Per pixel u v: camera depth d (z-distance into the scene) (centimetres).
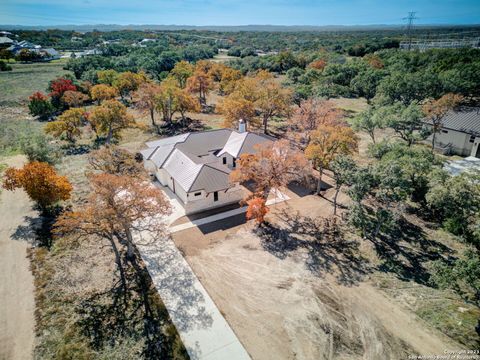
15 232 2836
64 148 4894
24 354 1792
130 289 2241
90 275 2366
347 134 3538
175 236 2822
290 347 1820
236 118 5200
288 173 3092
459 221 2728
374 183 2750
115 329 1945
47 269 2411
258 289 2233
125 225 2352
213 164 3475
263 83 6781
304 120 4538
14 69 10700
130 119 5050
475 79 6419
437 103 4500
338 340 1856
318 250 2628
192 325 1967
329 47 16800
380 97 6412
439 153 4503
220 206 3325
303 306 2088
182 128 6003
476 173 2989
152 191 2369
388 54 10938
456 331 1889
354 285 2258
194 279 2330
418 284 2259
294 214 3164
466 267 1822
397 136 5209
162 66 11731
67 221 2192
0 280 2298
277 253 2597
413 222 2975
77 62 10406
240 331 1925
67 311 2064
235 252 2612
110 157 3928
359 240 2745
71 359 1769
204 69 10250
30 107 6600
